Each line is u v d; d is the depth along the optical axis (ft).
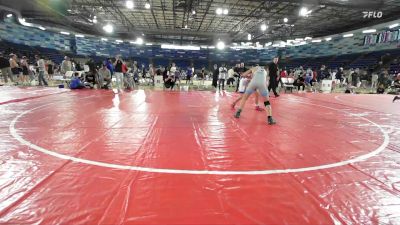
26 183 9.62
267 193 9.51
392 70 90.89
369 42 98.73
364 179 10.96
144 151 13.61
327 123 22.81
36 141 14.66
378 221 7.98
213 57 150.51
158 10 82.12
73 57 119.24
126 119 21.38
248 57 149.89
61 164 11.50
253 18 86.12
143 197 8.93
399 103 41.06
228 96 43.60
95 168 11.19
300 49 134.92
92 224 7.34
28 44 100.37
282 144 15.72
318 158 13.42
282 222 7.74
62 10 80.48
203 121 21.65
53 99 32.04
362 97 50.88
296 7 71.31
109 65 54.44
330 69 109.40
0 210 7.88
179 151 13.82
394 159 13.62
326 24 95.45
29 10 86.79
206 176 10.82
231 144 15.39
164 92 48.34
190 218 7.82
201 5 75.15
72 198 8.69
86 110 24.98
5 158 11.99
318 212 8.34
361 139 17.58
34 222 7.36
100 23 97.91
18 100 29.63
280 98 43.75
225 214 8.09
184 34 112.88
